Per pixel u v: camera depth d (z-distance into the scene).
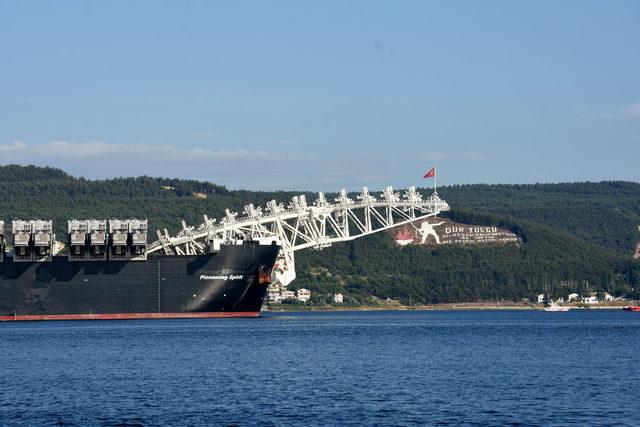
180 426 87.38
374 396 101.75
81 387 109.38
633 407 95.12
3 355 144.38
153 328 198.12
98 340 168.62
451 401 98.56
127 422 89.31
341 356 140.88
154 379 115.31
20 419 91.12
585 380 113.31
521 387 107.62
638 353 147.25
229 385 109.75
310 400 99.44
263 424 87.81
